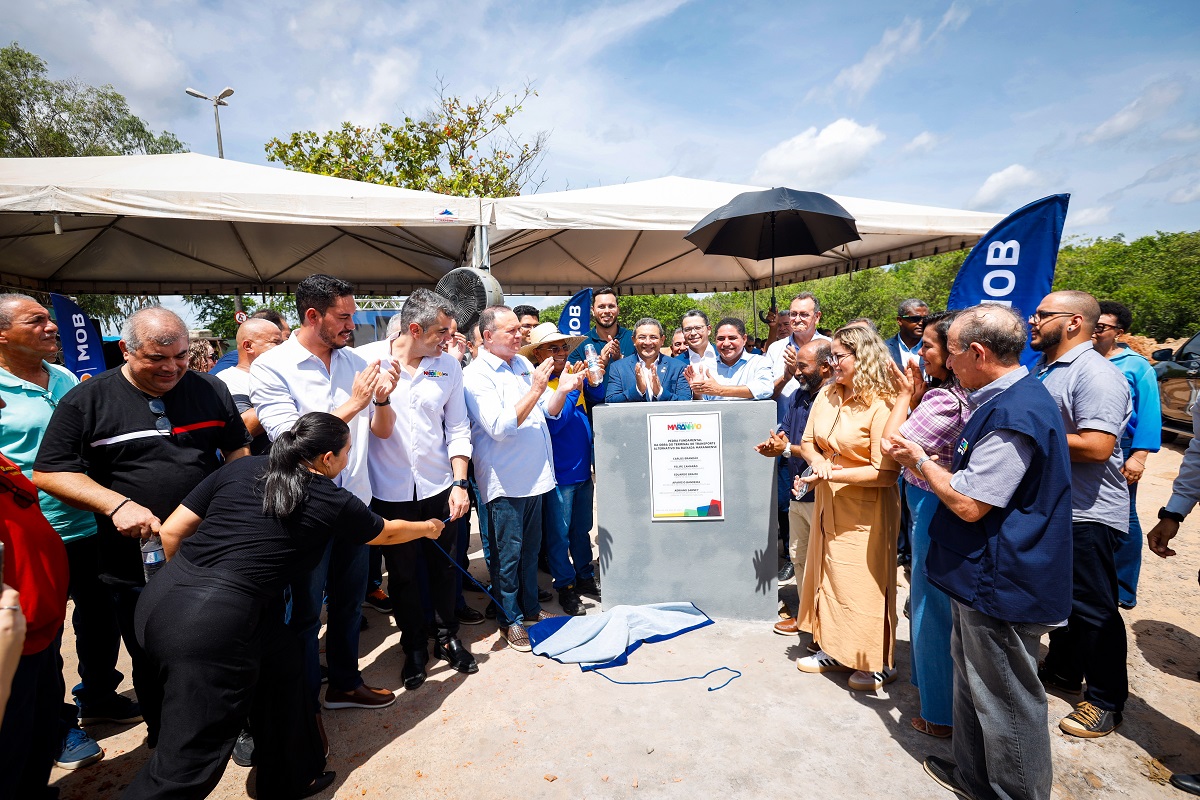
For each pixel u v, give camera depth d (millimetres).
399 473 3217
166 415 2590
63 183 4879
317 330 2854
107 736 2996
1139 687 3152
